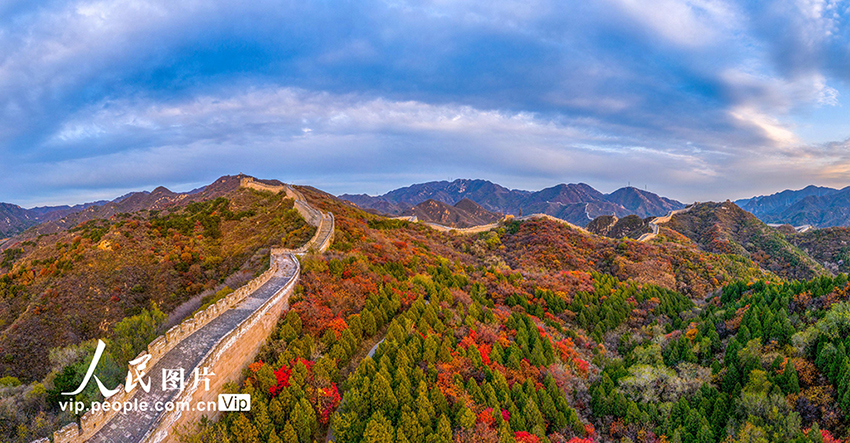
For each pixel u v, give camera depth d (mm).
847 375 36531
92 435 19062
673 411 38125
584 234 121000
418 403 29547
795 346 44000
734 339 46250
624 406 38844
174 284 61219
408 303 44688
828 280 54062
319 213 68438
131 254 65250
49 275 60125
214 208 88688
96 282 58531
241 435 23469
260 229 75250
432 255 76688
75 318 53156
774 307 52719
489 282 66625
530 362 42000
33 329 50469
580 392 41781
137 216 91625
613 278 78875
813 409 36312
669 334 55562
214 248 71750
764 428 33969
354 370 31703
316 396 27562
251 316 29672
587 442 32562
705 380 42688
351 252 55219
